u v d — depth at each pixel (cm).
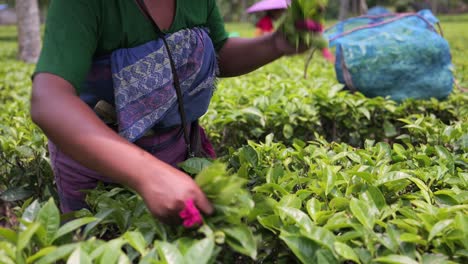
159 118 202
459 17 3934
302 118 348
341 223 157
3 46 1827
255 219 168
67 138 149
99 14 182
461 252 148
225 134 355
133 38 192
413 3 3838
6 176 281
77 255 131
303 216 158
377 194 176
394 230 157
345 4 1784
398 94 418
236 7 4369
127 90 194
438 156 236
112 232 186
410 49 411
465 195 183
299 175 225
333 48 451
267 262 166
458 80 499
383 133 384
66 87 164
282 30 212
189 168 198
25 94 518
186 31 203
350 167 223
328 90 409
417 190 210
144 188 143
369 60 414
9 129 303
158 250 137
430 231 149
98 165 147
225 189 146
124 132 195
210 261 140
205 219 150
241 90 441
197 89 212
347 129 381
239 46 234
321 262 140
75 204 221
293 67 628
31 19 1102
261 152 240
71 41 172
